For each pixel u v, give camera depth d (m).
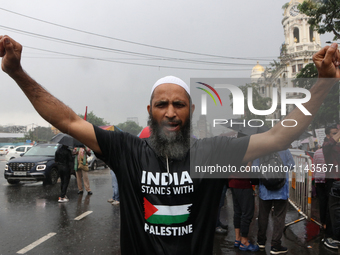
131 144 1.29
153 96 1.30
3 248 3.78
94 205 6.21
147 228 1.17
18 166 8.88
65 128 1.24
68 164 6.70
